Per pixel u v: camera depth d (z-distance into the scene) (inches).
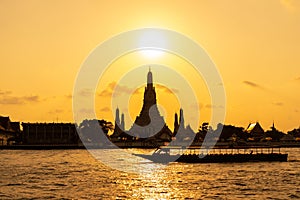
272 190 5187.0
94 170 7524.6
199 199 4653.1
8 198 4704.7
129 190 5226.4
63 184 5708.7
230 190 5196.9
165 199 4665.4
